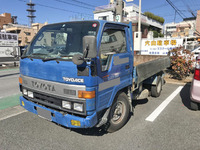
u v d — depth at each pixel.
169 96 5.86
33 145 3.03
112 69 3.03
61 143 3.09
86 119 2.59
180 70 8.03
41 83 3.01
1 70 12.56
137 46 12.73
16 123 3.84
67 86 2.65
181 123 3.88
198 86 4.09
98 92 2.72
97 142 3.12
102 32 2.89
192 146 3.02
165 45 14.18
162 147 2.98
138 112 4.50
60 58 2.75
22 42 59.84
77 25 3.12
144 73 4.23
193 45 13.36
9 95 5.96
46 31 3.45
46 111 2.98
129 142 3.12
